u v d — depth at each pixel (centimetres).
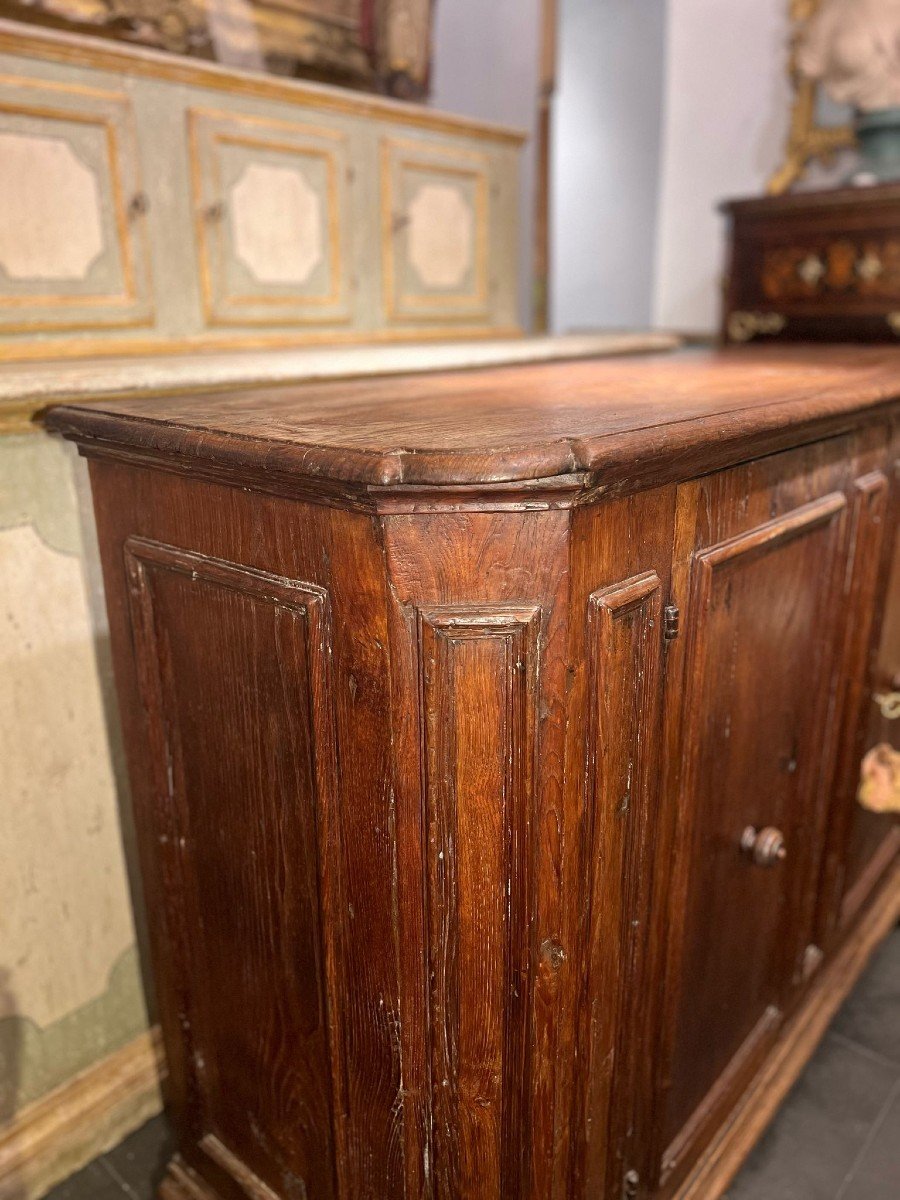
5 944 119
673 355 174
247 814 91
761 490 94
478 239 184
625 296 331
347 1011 85
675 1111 108
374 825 77
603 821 80
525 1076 82
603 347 173
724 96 264
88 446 93
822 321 206
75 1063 131
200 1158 116
